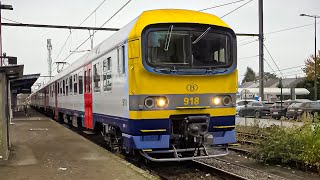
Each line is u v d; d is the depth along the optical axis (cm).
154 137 816
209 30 862
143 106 802
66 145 1210
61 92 2023
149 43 811
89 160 936
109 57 1016
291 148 994
